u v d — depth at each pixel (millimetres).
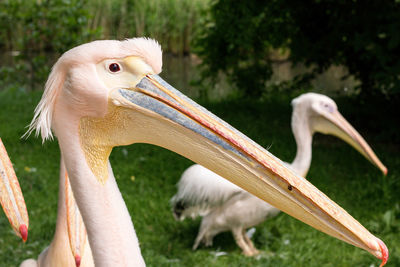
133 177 6383
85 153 1772
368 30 7555
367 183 6168
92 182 1765
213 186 4559
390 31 6926
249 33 9344
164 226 5316
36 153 7379
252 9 9188
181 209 4805
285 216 5516
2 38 14594
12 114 9555
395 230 5184
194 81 10539
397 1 6887
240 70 10625
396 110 8336
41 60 10891
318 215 1631
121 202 1802
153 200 5895
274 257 4547
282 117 8859
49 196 5945
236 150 1665
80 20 10781
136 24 16531
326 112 4770
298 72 13078
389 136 7949
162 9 17219
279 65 14344
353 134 4805
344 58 9297
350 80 11719
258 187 1662
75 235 2180
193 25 17422
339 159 6965
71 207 2199
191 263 4543
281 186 1646
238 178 1677
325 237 5105
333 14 8602
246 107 9602
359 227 1612
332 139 8172
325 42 8992
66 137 1763
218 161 1681
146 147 7613
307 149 4762
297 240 5047
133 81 1729
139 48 1726
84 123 1756
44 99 1743
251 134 4488
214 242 5066
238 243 4746
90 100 1713
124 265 1748
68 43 10438
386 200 5766
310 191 1631
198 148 1696
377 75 7242
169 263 4383
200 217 5484
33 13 11023
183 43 17672
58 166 6938
